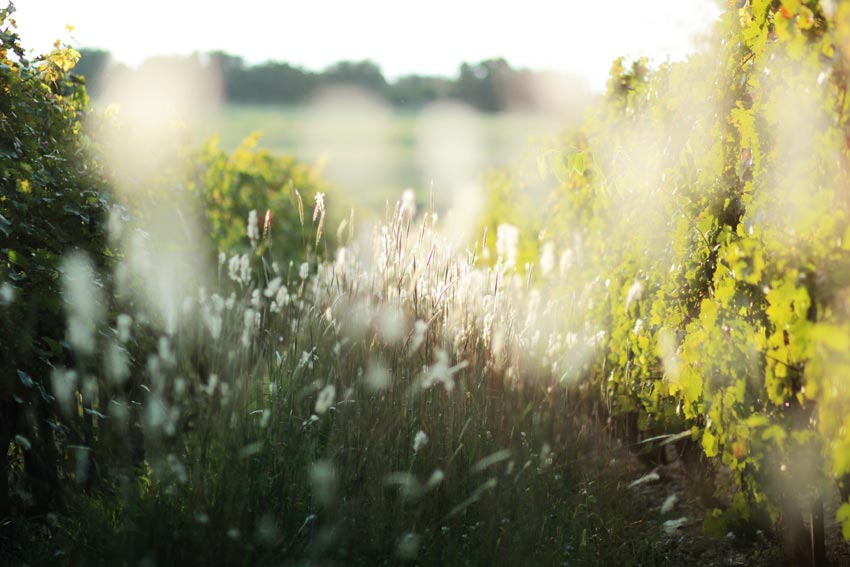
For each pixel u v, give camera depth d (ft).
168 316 13.61
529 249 23.24
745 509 11.43
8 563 11.29
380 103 174.29
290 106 168.35
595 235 17.49
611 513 12.79
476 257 15.03
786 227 10.12
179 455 11.80
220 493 11.02
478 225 26.76
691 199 12.79
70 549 11.15
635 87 16.93
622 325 14.89
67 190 12.93
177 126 22.85
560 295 17.38
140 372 13.88
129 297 14.30
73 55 14.89
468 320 14.17
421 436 10.75
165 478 11.34
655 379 13.76
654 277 14.06
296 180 29.76
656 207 14.32
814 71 9.48
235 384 12.01
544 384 14.53
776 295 9.55
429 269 14.49
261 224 27.63
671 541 12.71
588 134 19.65
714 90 12.63
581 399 14.98
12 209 12.23
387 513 11.47
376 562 11.11
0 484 12.14
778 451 10.68
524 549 11.34
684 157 13.30
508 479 12.31
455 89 174.40
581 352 15.01
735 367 11.15
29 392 12.17
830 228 9.14
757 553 12.00
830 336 8.31
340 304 13.96
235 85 166.40
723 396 11.51
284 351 13.26
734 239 11.43
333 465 11.69
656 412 13.92
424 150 145.18
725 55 12.44
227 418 11.53
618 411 14.80
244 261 15.07
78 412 13.10
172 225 20.35
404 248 14.46
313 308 14.01
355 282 14.37
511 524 11.80
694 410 12.41
